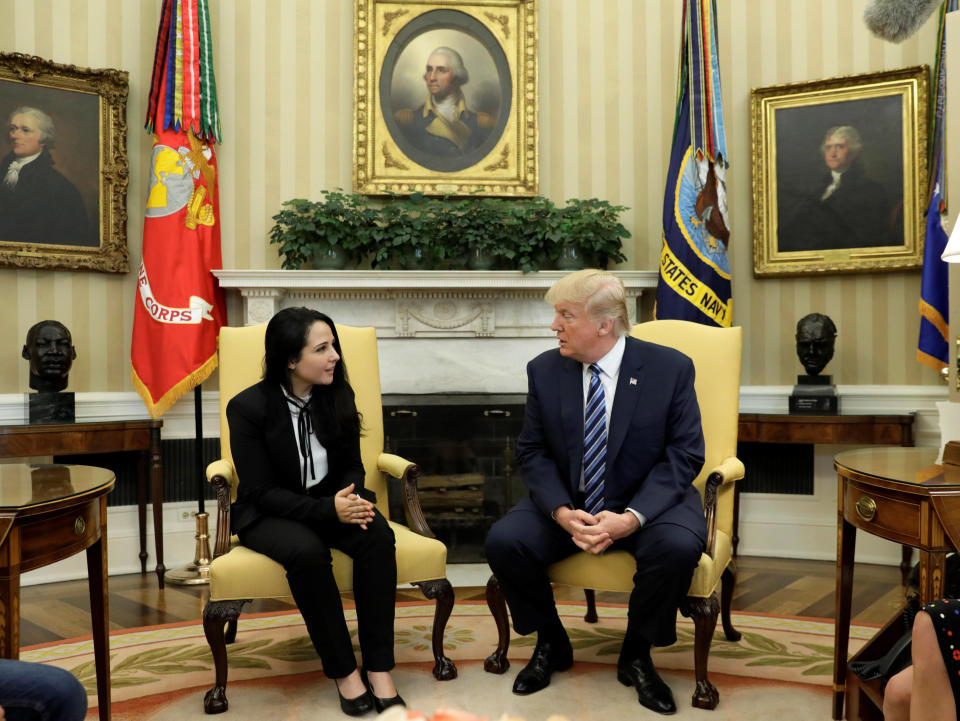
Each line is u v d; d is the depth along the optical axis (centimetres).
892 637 241
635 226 513
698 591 259
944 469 231
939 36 437
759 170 488
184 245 454
